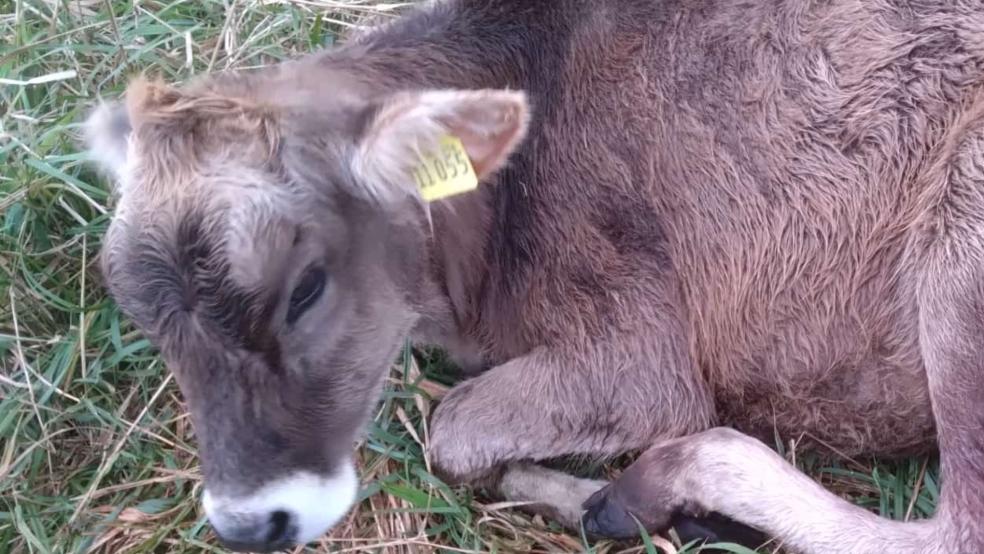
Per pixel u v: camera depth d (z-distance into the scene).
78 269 1.67
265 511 1.31
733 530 1.51
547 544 1.53
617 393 1.52
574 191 1.51
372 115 1.32
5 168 1.69
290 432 1.33
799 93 1.49
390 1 1.95
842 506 1.48
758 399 1.57
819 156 1.49
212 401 1.30
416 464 1.56
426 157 1.34
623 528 1.51
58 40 1.81
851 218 1.49
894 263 1.49
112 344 1.63
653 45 1.52
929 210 1.47
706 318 1.54
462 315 1.54
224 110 1.32
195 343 1.28
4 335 1.59
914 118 1.47
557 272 1.52
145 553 1.50
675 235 1.52
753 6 1.50
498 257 1.54
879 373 1.52
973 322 1.44
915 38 1.48
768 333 1.53
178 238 1.27
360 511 1.54
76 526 1.52
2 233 1.64
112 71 1.76
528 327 1.54
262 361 1.29
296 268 1.30
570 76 1.52
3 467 1.53
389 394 1.58
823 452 1.58
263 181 1.29
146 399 1.60
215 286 1.27
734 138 1.50
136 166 1.31
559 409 1.53
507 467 1.57
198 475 1.54
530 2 1.55
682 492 1.50
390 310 1.40
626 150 1.51
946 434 1.46
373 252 1.37
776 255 1.51
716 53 1.50
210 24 1.90
